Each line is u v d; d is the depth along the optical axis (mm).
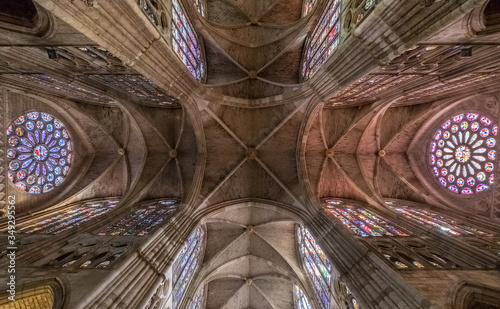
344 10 8930
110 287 6629
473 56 7262
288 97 14109
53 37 6129
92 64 8156
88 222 11500
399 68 8344
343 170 15727
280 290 17078
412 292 6242
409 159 16766
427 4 5215
